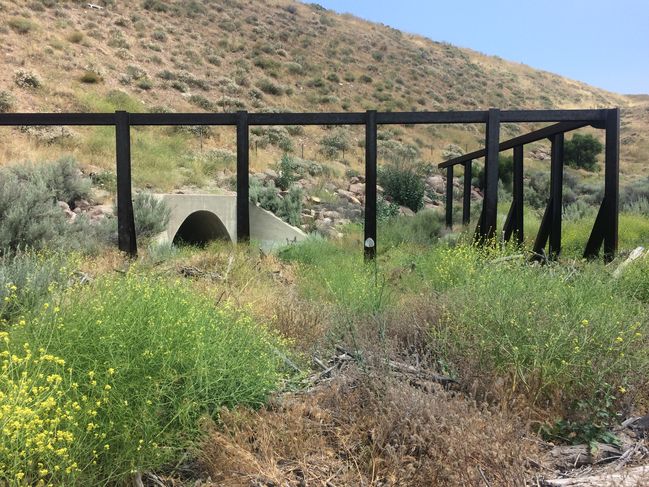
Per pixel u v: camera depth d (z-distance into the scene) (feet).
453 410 11.10
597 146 150.41
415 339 16.26
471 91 207.21
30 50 103.24
